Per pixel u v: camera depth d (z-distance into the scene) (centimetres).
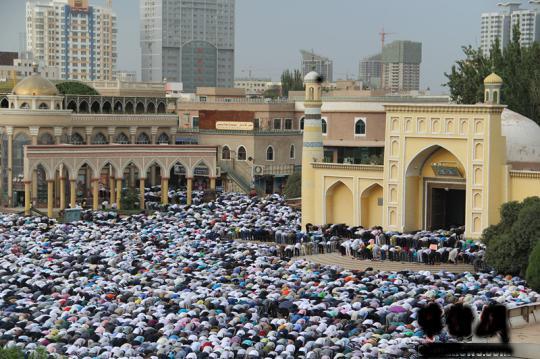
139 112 12562
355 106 12144
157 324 4734
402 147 7825
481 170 7400
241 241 8012
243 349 4219
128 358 4100
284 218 8981
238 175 11869
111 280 5978
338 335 4491
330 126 12319
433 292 5412
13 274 6147
